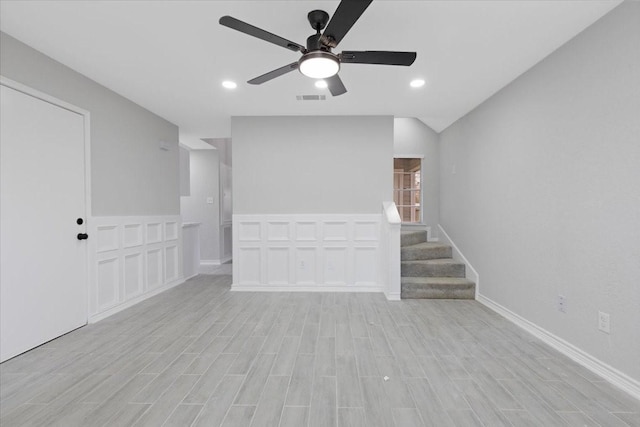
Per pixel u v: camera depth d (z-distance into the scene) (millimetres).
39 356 2328
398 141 5348
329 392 1878
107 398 1818
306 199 4141
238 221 4145
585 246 2184
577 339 2258
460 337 2670
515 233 2998
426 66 2732
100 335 2713
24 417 1649
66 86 2740
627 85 1877
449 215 4742
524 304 2867
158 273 4066
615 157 1958
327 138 4121
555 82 2463
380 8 1955
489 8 1962
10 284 2299
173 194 4457
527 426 1583
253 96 3443
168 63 2693
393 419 1641
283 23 2129
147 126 3883
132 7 1958
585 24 2125
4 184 2264
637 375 1827
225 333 2756
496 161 3326
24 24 2141
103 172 3168
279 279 4145
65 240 2740
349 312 3301
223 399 1810
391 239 3721
